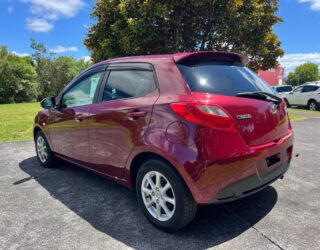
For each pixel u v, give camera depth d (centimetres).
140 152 237
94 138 299
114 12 846
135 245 215
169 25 895
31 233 237
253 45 934
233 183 205
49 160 425
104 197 315
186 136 202
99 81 312
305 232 227
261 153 220
